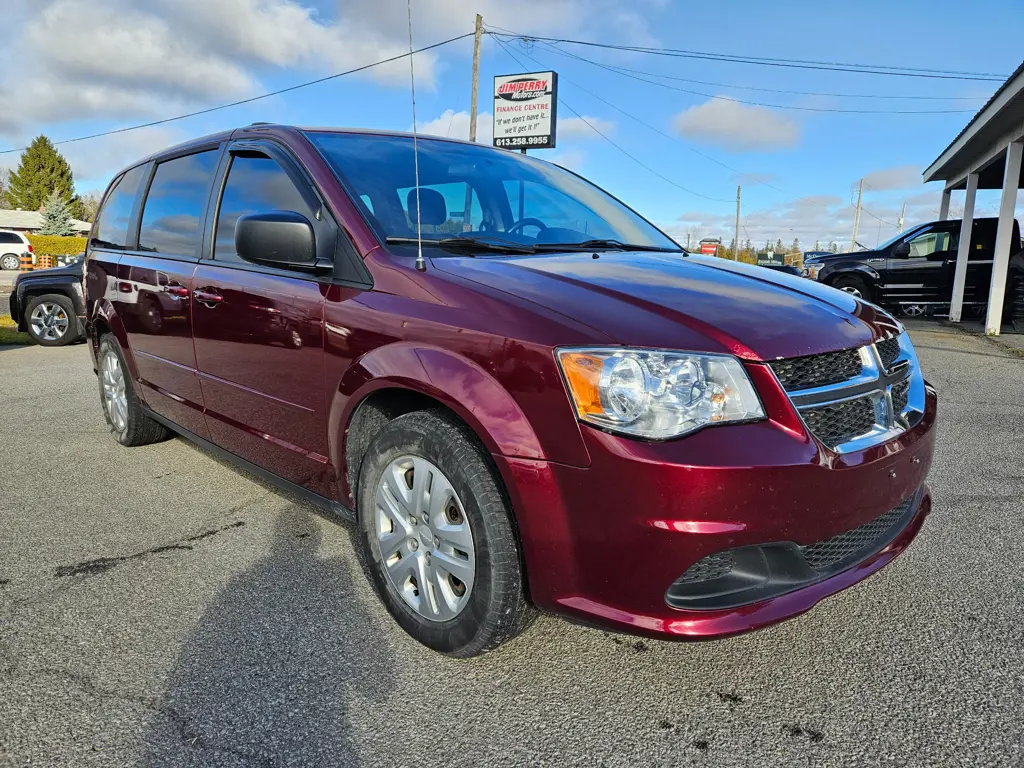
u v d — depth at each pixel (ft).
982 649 7.65
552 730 6.43
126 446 15.06
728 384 6.16
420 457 7.29
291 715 6.60
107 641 7.77
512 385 6.46
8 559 9.79
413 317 7.38
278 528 10.84
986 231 44.65
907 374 7.88
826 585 6.60
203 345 10.79
